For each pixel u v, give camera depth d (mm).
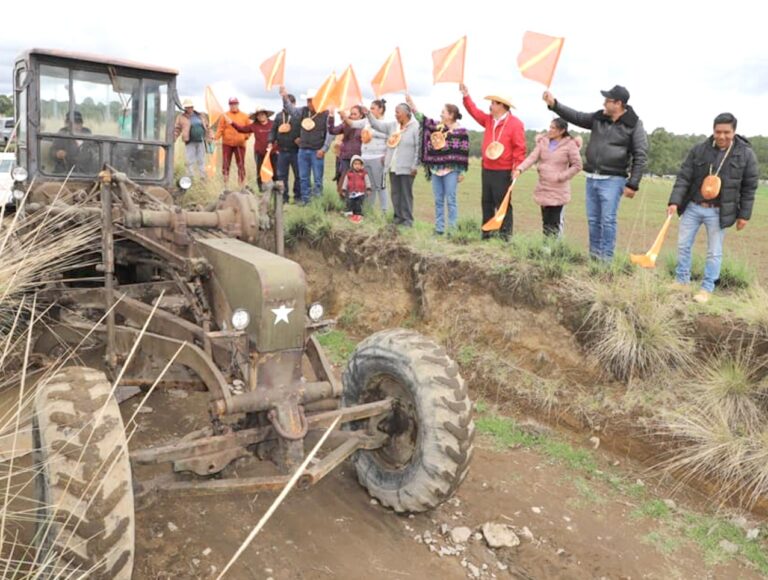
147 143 5867
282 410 3426
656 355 5117
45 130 5434
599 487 4578
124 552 2646
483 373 5867
